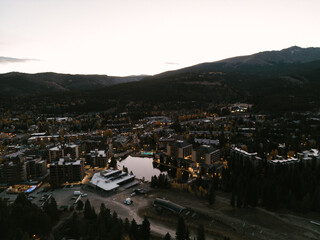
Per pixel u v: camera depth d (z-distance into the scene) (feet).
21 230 508.12
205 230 596.70
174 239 564.30
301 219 645.10
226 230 599.16
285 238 564.30
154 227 622.95
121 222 590.55
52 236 555.69
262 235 575.38
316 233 580.30
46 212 620.90
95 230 552.82
